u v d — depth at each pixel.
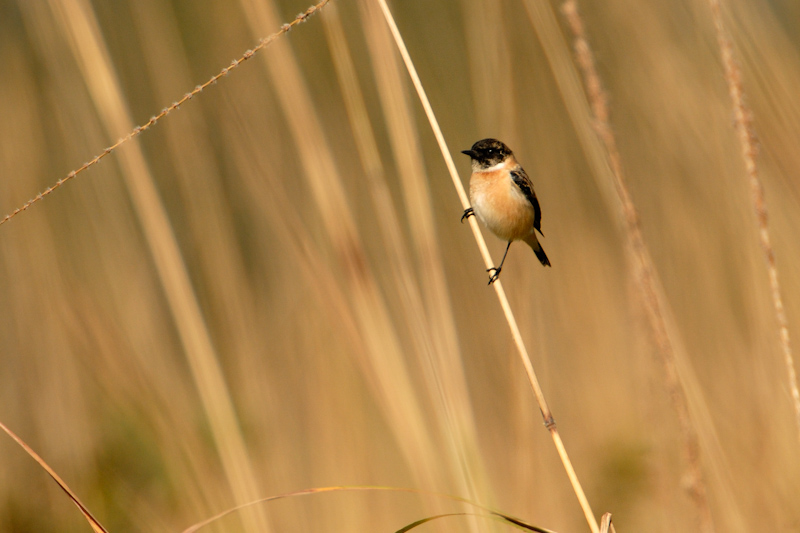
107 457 9.05
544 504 9.71
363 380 10.35
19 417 9.92
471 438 7.83
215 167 11.41
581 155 12.81
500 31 10.20
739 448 9.80
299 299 11.67
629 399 10.70
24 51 11.55
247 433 10.02
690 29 11.26
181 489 9.00
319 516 10.22
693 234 11.41
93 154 10.92
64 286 10.51
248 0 8.98
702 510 5.81
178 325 8.71
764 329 9.84
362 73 13.36
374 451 10.49
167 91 11.45
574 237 12.50
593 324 11.82
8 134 10.96
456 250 12.53
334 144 12.62
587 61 6.07
